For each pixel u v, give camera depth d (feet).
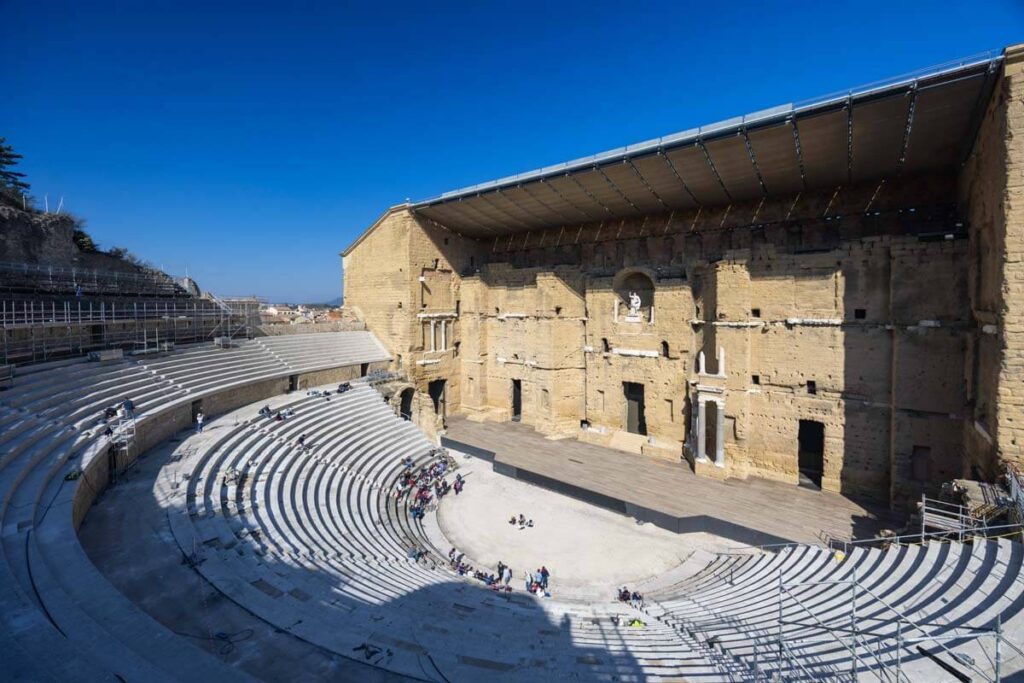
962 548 48.29
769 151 89.20
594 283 130.52
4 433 53.52
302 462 88.22
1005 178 57.62
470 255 167.43
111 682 21.63
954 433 79.30
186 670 25.59
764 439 100.89
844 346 91.15
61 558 36.70
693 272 111.34
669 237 128.67
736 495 93.56
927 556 50.65
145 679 22.12
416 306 147.02
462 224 152.87
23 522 40.86
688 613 57.88
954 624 37.50
